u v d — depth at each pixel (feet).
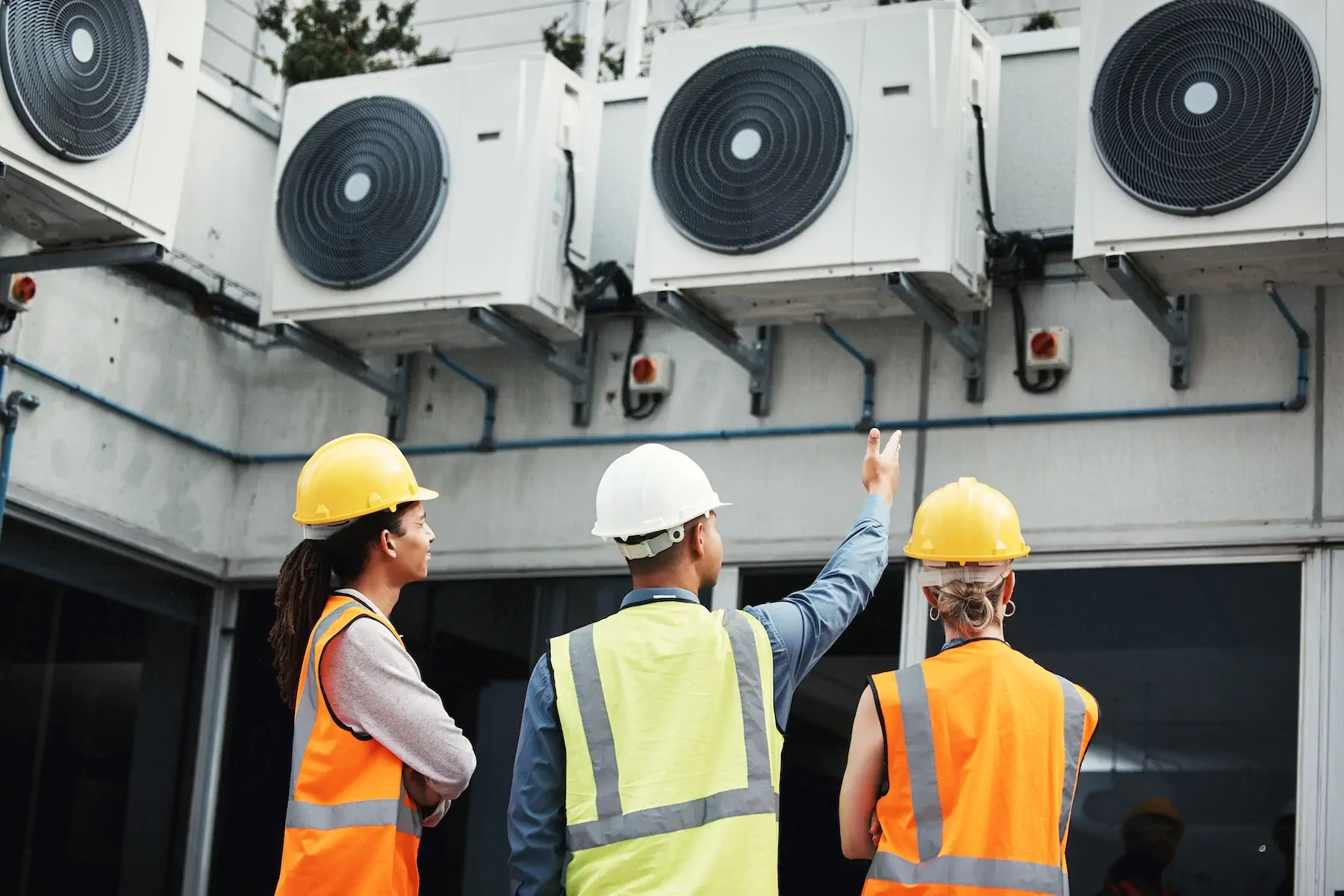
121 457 25.20
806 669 11.42
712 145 22.22
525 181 23.25
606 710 10.82
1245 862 20.12
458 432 25.98
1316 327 21.16
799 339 24.16
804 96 21.83
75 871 24.57
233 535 27.07
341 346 25.25
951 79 21.42
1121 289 20.51
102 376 24.85
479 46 32.04
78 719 24.72
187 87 21.94
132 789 25.63
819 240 21.53
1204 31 19.66
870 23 21.81
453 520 25.73
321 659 11.94
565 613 24.93
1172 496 21.49
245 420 27.43
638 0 27.40
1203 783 20.54
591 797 10.65
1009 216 23.17
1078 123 20.89
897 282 21.15
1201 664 20.95
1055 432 22.34
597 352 25.41
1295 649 20.54
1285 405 21.07
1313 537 20.65
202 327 26.78
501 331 23.45
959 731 12.47
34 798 24.00
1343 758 19.88
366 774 11.79
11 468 23.34
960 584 13.09
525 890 10.76
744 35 22.44
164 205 21.57
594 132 24.61
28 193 20.48
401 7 29.78
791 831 22.50
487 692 25.07
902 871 12.30
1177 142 19.62
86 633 24.93
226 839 26.20
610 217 25.62
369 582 12.85
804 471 23.70
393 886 11.67
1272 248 19.44
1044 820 12.30
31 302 23.75
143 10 21.18
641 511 11.43
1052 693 12.66
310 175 24.31
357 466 12.90
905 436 23.20
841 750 22.54
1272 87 19.22
